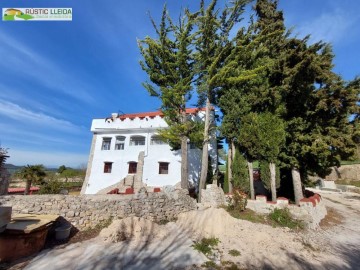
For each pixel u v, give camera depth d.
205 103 19.70
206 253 8.79
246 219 12.93
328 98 14.84
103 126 26.28
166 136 18.23
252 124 16.31
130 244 9.24
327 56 15.30
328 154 14.77
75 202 10.78
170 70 17.77
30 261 7.46
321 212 15.73
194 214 13.38
